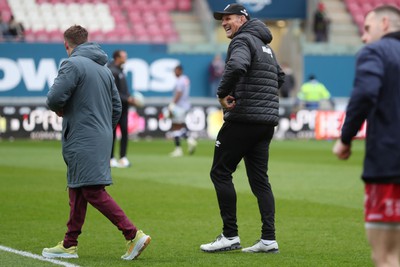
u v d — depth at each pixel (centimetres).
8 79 7381
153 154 5722
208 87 7919
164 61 7794
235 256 2191
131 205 3142
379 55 1489
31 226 2644
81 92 2059
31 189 3584
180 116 5653
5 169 4481
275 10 8638
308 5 8719
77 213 2122
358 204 3206
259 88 2184
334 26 8944
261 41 2219
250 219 2842
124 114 4628
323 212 2994
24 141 6944
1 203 3150
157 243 2384
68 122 2072
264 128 2203
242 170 4556
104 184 2067
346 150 1513
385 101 1489
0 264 2034
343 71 8394
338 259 2152
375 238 1496
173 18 8625
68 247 2139
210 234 2538
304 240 2442
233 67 2102
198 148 6400
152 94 7762
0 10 8100
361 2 9231
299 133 7775
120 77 4553
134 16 8506
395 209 1476
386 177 1474
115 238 2455
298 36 8688
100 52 2114
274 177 4212
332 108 8219
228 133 2206
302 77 8375
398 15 1529
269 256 2191
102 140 2070
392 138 1481
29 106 7138
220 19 2248
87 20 8306
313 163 5072
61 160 5084
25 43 7412
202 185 3797
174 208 3077
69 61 2061
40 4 8269
